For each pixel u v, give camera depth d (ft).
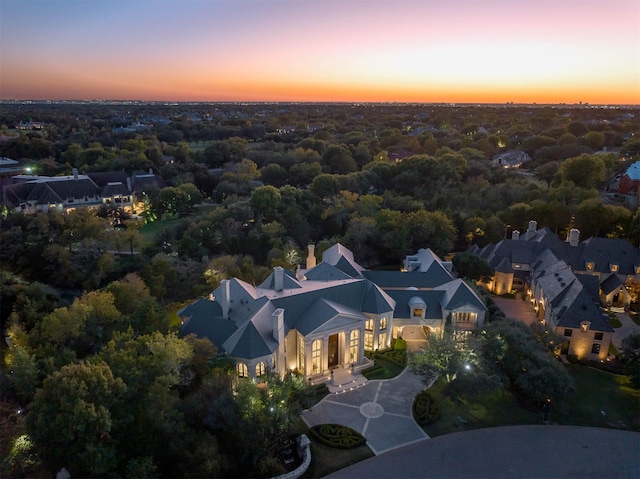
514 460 179.63
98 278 341.41
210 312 237.66
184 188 508.12
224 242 401.29
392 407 211.82
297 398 200.95
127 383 166.71
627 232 391.24
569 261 339.77
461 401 212.43
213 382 180.45
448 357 208.64
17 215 384.47
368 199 439.22
